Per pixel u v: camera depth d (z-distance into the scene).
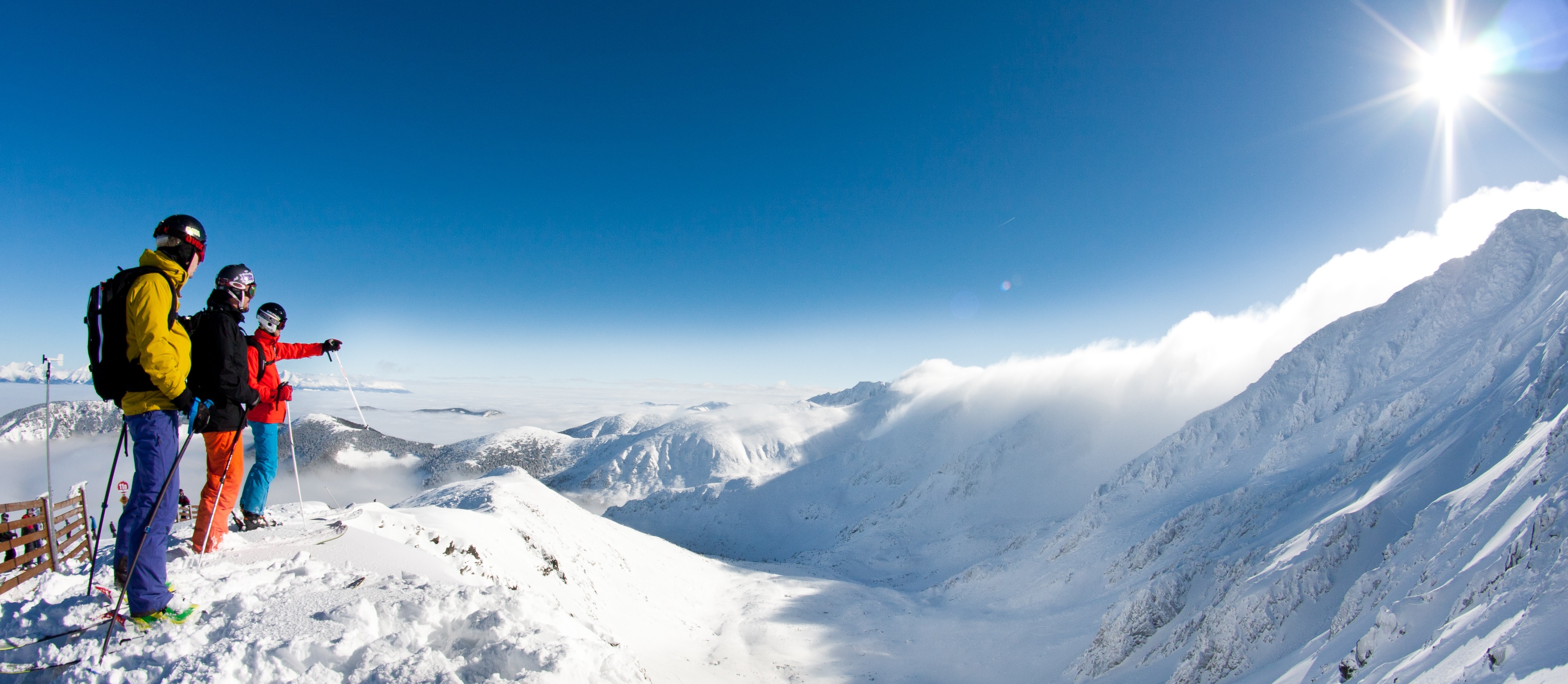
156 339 3.99
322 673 3.97
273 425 7.02
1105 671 22.95
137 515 4.16
